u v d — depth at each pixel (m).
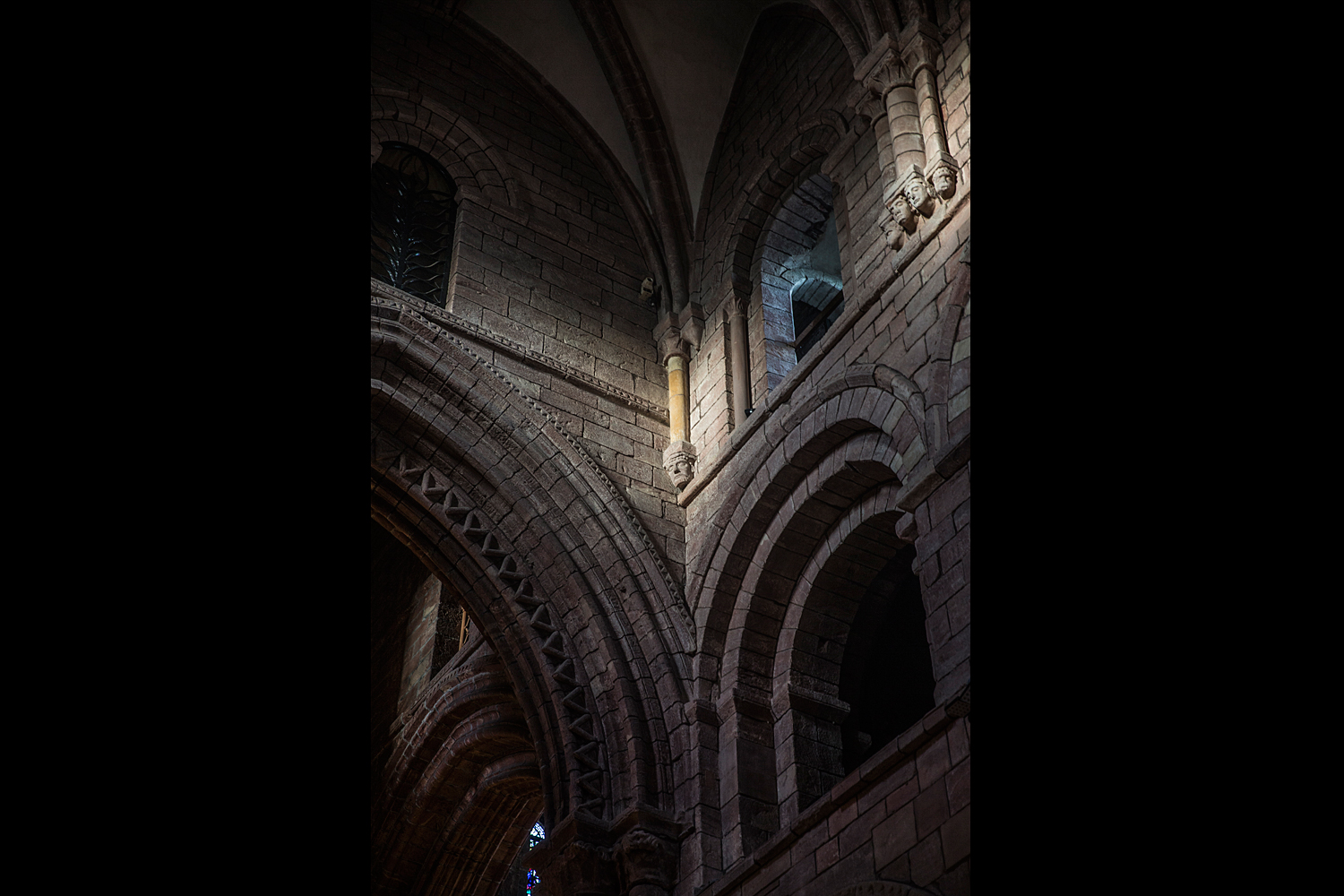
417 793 18.77
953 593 11.31
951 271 13.05
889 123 14.61
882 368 13.33
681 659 14.45
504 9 18.62
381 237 16.41
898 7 14.87
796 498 14.30
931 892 10.09
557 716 14.04
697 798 13.43
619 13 18.45
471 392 15.05
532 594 14.69
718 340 16.77
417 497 14.76
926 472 11.94
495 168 17.55
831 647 14.27
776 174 17.14
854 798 11.42
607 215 18.31
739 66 18.70
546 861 13.57
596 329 17.03
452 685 18.42
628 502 15.55
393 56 17.66
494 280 16.50
